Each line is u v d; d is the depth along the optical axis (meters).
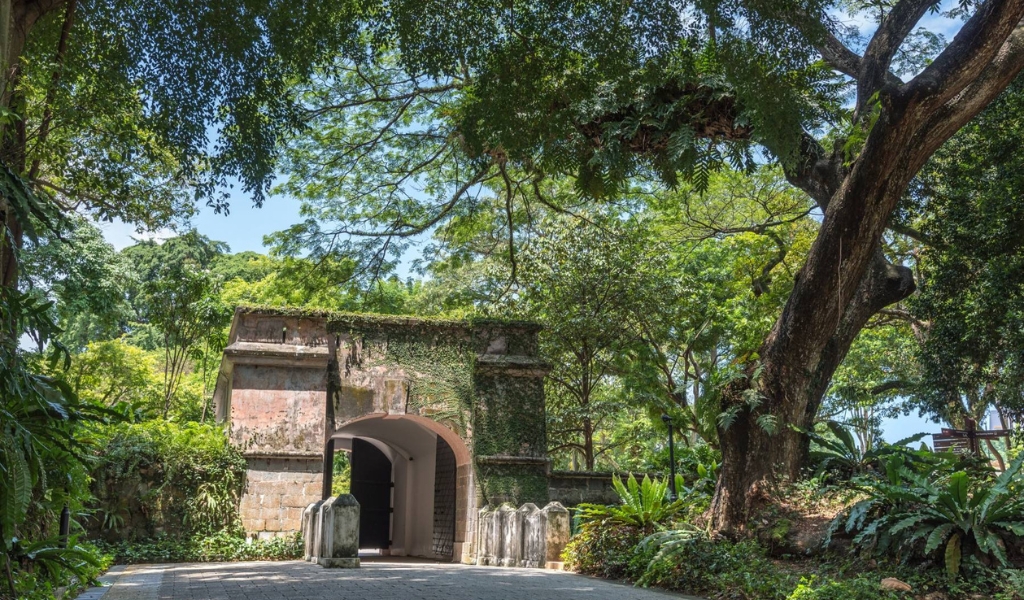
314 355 18.36
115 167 14.20
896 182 10.54
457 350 19.62
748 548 10.39
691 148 10.85
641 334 24.34
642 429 28.58
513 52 10.18
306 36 10.55
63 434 6.52
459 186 18.89
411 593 8.77
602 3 9.69
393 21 10.18
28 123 13.33
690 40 9.89
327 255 18.81
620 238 23.64
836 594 7.93
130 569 13.19
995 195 15.19
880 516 9.56
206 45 10.40
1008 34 9.36
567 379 25.41
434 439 22.03
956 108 10.16
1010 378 16.56
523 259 23.75
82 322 32.03
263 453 17.62
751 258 24.44
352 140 18.33
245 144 10.86
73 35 10.82
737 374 11.91
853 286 11.20
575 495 19.16
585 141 11.92
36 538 7.45
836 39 13.57
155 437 17.11
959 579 8.30
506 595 8.73
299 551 17.19
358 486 25.14
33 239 6.16
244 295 32.56
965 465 11.55
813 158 12.82
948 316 16.66
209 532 16.91
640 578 10.51
